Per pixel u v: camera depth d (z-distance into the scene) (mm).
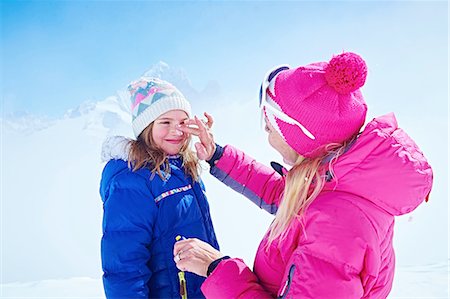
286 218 1352
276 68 1516
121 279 1744
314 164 1347
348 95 1345
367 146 1266
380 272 1330
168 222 1881
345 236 1214
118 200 1831
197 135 2020
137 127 2053
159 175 1926
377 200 1264
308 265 1231
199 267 1463
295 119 1350
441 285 3451
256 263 1502
